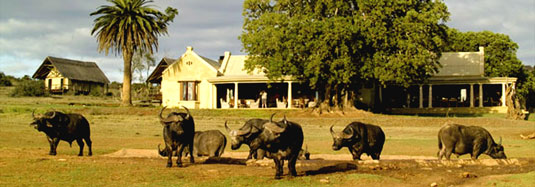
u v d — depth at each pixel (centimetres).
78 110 4112
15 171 1236
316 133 2988
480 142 1497
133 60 7212
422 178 1277
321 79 4016
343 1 3884
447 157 1496
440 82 4928
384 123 3581
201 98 5319
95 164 1374
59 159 1450
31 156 1520
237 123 3497
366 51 3938
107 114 3984
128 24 4891
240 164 1503
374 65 3825
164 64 5997
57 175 1200
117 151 1806
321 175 1285
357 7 4047
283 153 1216
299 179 1216
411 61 3722
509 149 2161
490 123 3562
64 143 2102
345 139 1399
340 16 3903
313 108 4300
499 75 6172
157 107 5053
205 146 1575
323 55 3656
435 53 4291
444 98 5184
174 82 5409
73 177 1181
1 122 3036
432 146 2278
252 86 5369
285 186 1130
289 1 4078
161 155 1572
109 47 4959
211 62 5881
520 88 6209
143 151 1761
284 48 3803
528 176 1232
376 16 3756
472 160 1517
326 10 4006
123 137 2517
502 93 4872
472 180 1253
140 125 3203
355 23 3781
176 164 1429
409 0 3838
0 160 1395
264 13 4094
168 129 1346
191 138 1425
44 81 7206
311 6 4016
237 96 5053
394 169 1417
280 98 5272
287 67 3794
